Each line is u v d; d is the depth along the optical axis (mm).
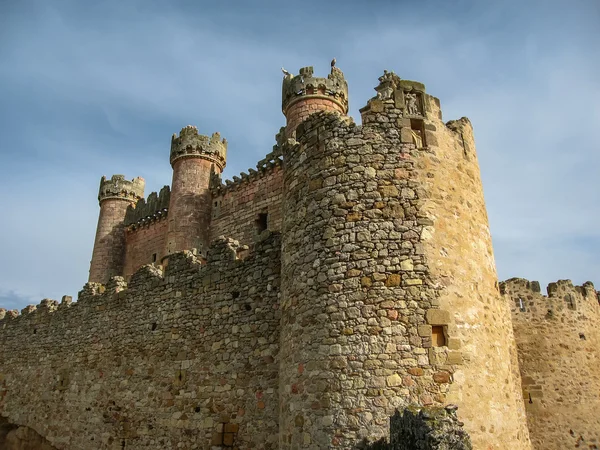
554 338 25031
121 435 19484
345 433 11172
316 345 12211
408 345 11570
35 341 26875
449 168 13742
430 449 8422
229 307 17766
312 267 12961
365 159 13297
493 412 11891
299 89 31125
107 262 40656
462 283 12578
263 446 15242
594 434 23547
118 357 21188
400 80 14234
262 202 31844
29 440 24219
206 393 17250
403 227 12570
